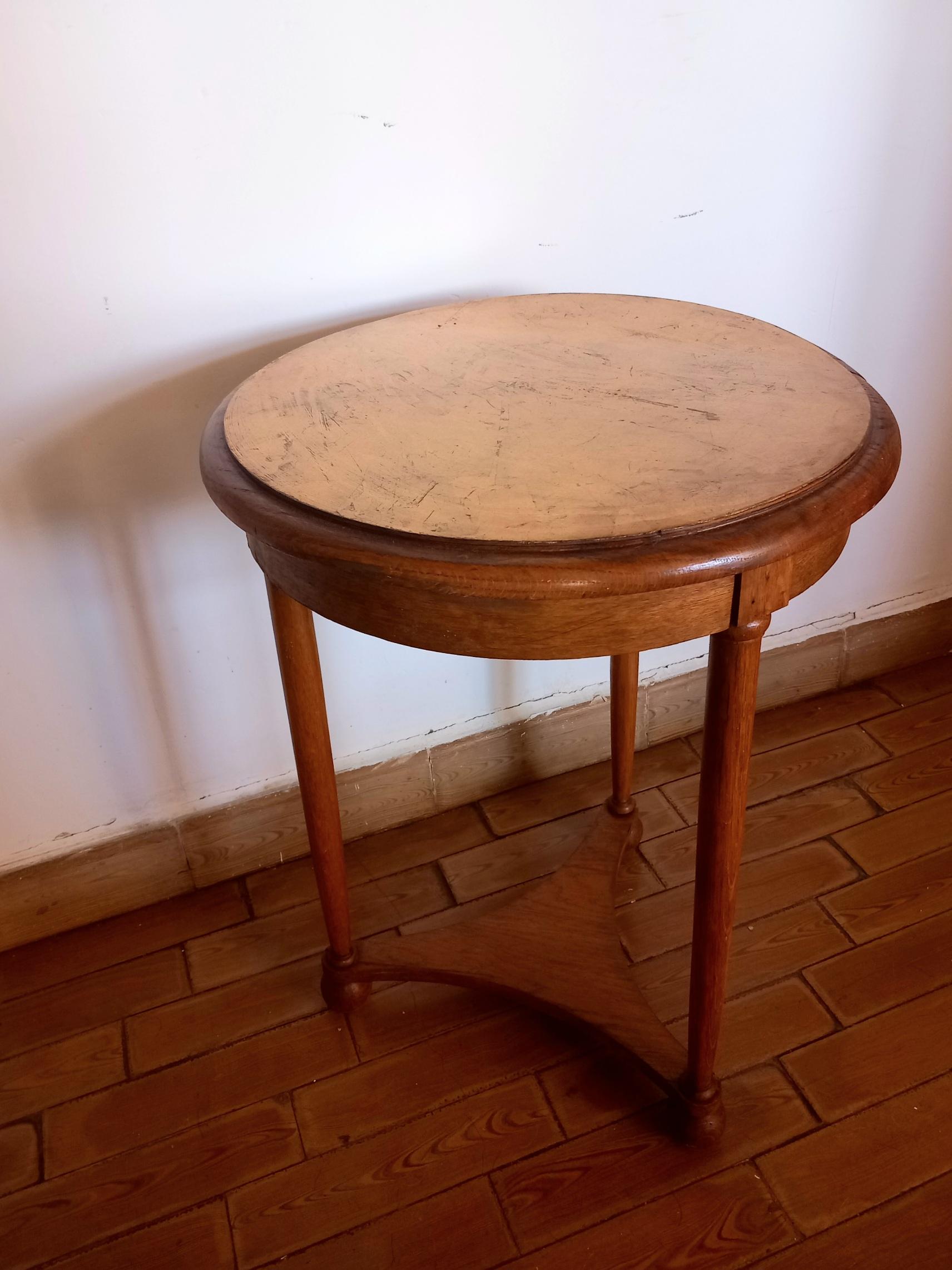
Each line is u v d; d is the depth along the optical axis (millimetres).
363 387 1046
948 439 1696
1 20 994
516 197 1268
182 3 1039
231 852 1550
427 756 1604
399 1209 1125
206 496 1312
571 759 1710
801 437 886
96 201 1103
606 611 810
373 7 1104
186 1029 1341
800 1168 1131
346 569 824
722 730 888
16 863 1446
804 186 1393
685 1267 1054
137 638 1374
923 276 1529
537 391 1013
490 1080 1251
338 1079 1266
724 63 1271
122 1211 1146
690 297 1423
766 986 1332
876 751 1707
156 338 1196
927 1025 1271
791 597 854
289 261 1208
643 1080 1239
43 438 1204
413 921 1470
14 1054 1325
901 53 1343
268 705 1494
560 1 1167
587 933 1332
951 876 1471
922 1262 1041
